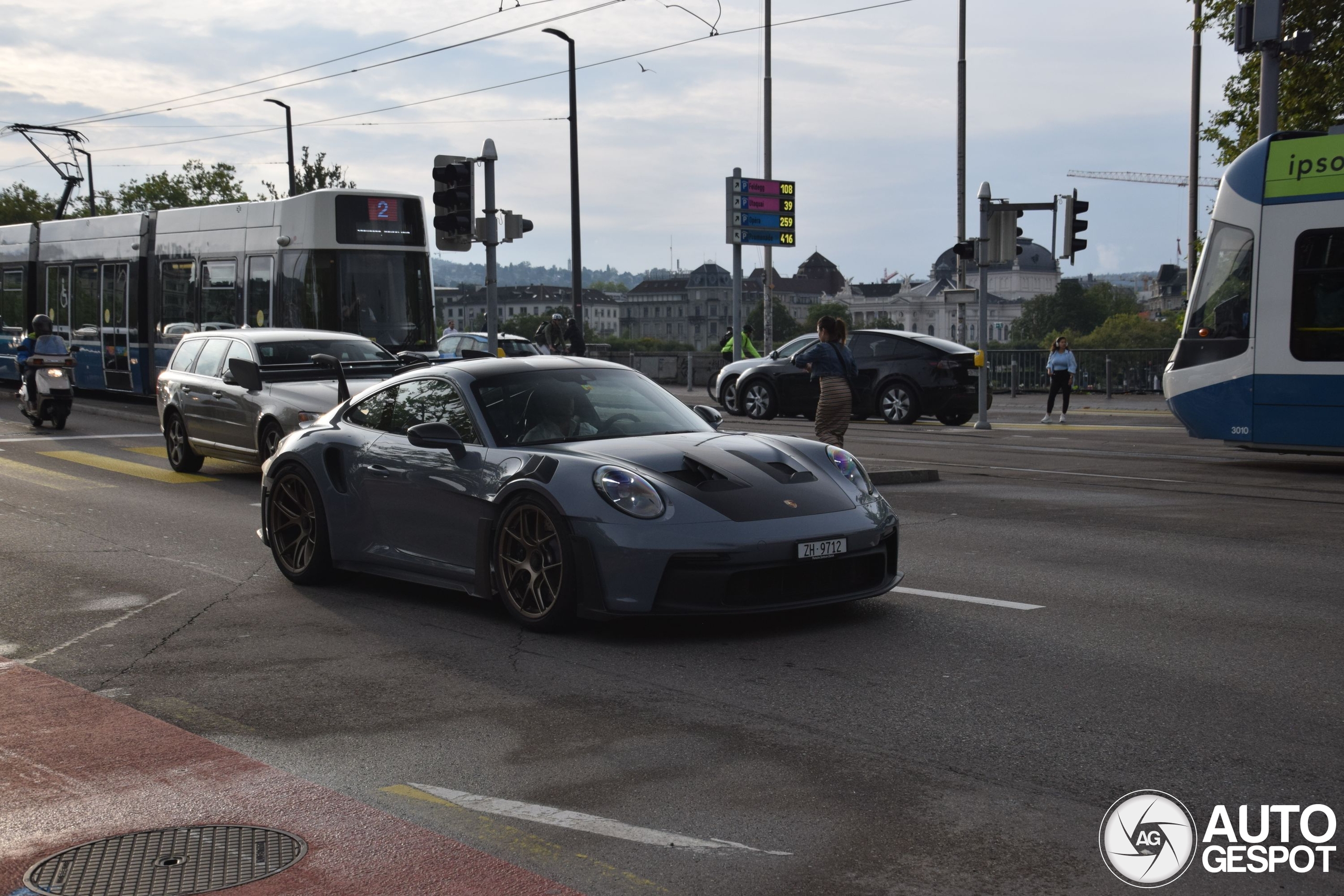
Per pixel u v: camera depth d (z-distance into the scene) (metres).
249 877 3.25
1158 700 4.77
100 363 24.30
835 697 4.91
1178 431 20.45
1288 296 13.48
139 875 3.28
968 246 20.70
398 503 6.89
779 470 6.26
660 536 5.72
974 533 9.13
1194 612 6.36
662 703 4.88
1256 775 3.93
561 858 3.38
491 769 4.14
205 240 21.31
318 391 12.26
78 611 6.90
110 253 24.05
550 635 6.11
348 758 4.29
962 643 5.75
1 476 13.64
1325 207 13.23
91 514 10.75
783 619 6.34
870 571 6.20
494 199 13.91
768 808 3.73
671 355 39.75
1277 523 9.54
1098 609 6.44
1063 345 22.95
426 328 19.75
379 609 6.84
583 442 6.46
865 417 22.98
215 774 4.08
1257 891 3.13
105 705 4.95
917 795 3.81
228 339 13.70
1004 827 3.54
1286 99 23.28
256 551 8.91
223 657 5.81
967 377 21.47
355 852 3.40
